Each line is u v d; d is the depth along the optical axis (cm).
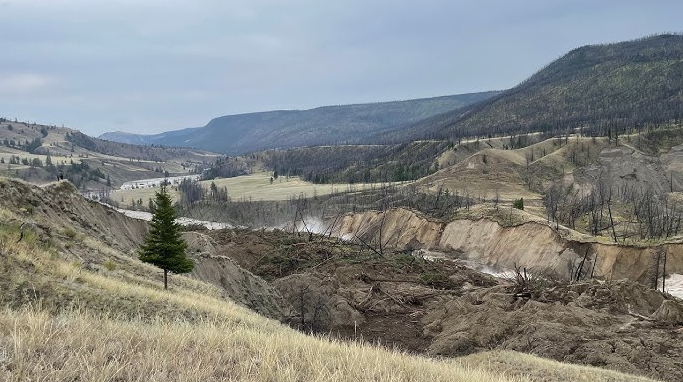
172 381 586
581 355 2391
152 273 2323
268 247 5588
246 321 1573
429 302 4184
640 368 2225
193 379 600
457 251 7719
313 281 3962
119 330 767
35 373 520
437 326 3350
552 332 2648
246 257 5278
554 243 6488
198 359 689
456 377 958
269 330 1532
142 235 3838
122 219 3684
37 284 1230
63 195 2925
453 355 2728
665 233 7875
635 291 3434
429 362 1145
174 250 2072
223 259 3475
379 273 5047
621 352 2352
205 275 3142
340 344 1098
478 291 4094
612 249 5947
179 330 850
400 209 9381
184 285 2439
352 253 5797
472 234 7756
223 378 632
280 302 3653
